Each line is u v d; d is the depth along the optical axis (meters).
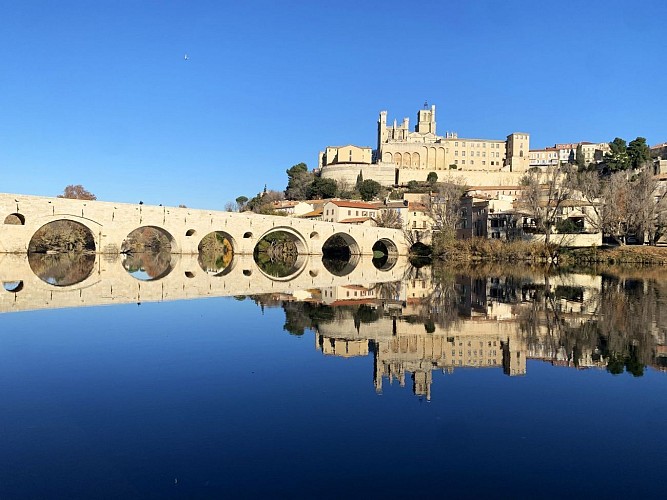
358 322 31.80
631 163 178.62
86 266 74.94
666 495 10.48
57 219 83.44
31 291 43.00
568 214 119.75
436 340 26.55
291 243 134.00
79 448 12.27
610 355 22.81
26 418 14.19
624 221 105.00
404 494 10.40
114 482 10.61
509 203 132.50
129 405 15.33
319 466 11.54
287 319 31.89
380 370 19.86
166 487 10.45
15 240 79.88
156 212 94.75
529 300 42.91
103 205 88.12
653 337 26.86
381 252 147.62
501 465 11.77
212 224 102.31
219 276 65.19
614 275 72.25
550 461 12.05
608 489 10.70
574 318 33.38
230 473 11.12
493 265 99.44
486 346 25.00
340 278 67.62
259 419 14.34
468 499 10.22
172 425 13.79
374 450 12.46
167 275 63.88
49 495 10.02
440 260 117.12
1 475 10.85
